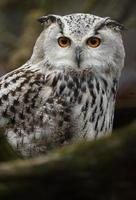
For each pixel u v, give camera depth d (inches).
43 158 227.8
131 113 489.7
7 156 280.8
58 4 690.2
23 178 225.0
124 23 660.7
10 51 696.4
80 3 697.0
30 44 673.0
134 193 231.1
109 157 225.5
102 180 229.0
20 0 704.4
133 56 650.2
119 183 230.1
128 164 226.5
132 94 495.8
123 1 677.3
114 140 225.8
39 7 692.1
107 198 231.9
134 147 223.9
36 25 683.4
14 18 757.9
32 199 228.4
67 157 226.2
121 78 526.6
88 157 226.1
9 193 225.3
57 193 229.8
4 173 224.4
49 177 225.9
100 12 680.4
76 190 230.4
